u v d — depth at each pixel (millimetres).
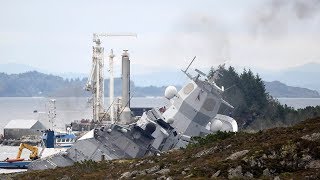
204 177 149125
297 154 149750
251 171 148500
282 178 137875
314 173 137875
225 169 150750
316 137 155875
